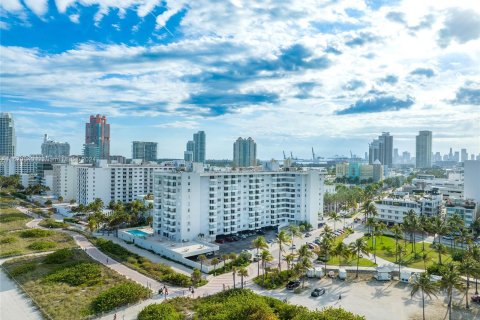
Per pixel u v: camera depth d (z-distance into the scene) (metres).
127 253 148.88
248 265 136.75
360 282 120.69
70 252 145.50
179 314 93.06
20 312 96.88
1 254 146.75
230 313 89.38
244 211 188.88
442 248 137.88
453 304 103.25
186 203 164.12
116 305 98.56
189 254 142.25
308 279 123.12
